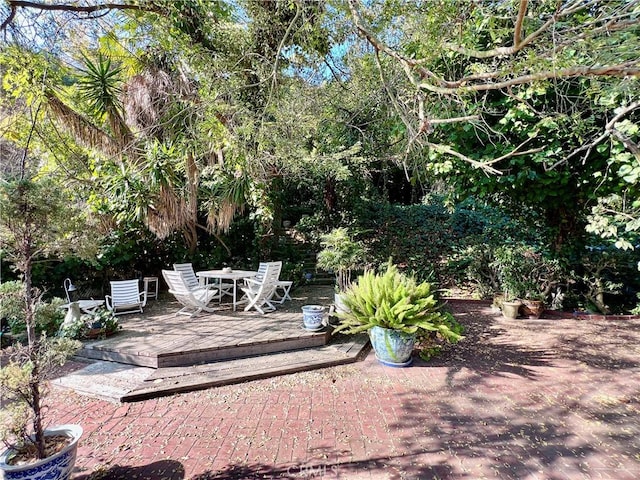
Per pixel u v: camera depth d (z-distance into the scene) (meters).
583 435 2.97
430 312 4.62
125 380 3.89
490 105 4.82
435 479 2.44
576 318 6.62
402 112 3.96
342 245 6.60
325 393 3.73
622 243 5.21
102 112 5.78
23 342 4.81
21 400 2.24
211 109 4.68
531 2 2.76
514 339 5.44
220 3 5.09
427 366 4.45
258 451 2.76
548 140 4.91
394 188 13.62
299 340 4.89
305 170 8.02
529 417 3.25
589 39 2.24
